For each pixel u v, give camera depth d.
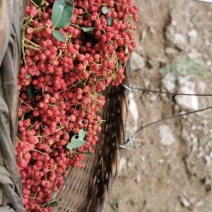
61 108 0.53
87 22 0.52
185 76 0.99
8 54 0.41
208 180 0.91
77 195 0.64
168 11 1.06
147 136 0.93
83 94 0.54
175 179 0.90
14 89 0.42
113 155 0.61
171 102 0.97
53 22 0.48
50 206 0.59
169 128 0.95
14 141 0.43
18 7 0.42
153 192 0.89
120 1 0.54
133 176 0.89
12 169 0.43
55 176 0.57
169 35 1.03
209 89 0.99
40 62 0.48
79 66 0.51
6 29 0.39
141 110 0.95
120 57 0.55
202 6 1.08
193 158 0.93
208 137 0.95
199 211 0.88
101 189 0.62
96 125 0.57
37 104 0.52
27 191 0.55
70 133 0.57
